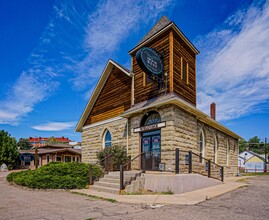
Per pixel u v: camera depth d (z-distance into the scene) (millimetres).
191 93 14938
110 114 17469
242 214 6461
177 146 11930
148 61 12297
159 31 13875
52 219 5969
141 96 14625
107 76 18562
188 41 14711
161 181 10359
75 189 11234
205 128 16359
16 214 6504
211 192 10250
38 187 11273
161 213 6527
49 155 38812
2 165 31422
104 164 13953
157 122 12695
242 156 62094
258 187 12312
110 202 8125
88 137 19641
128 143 14844
